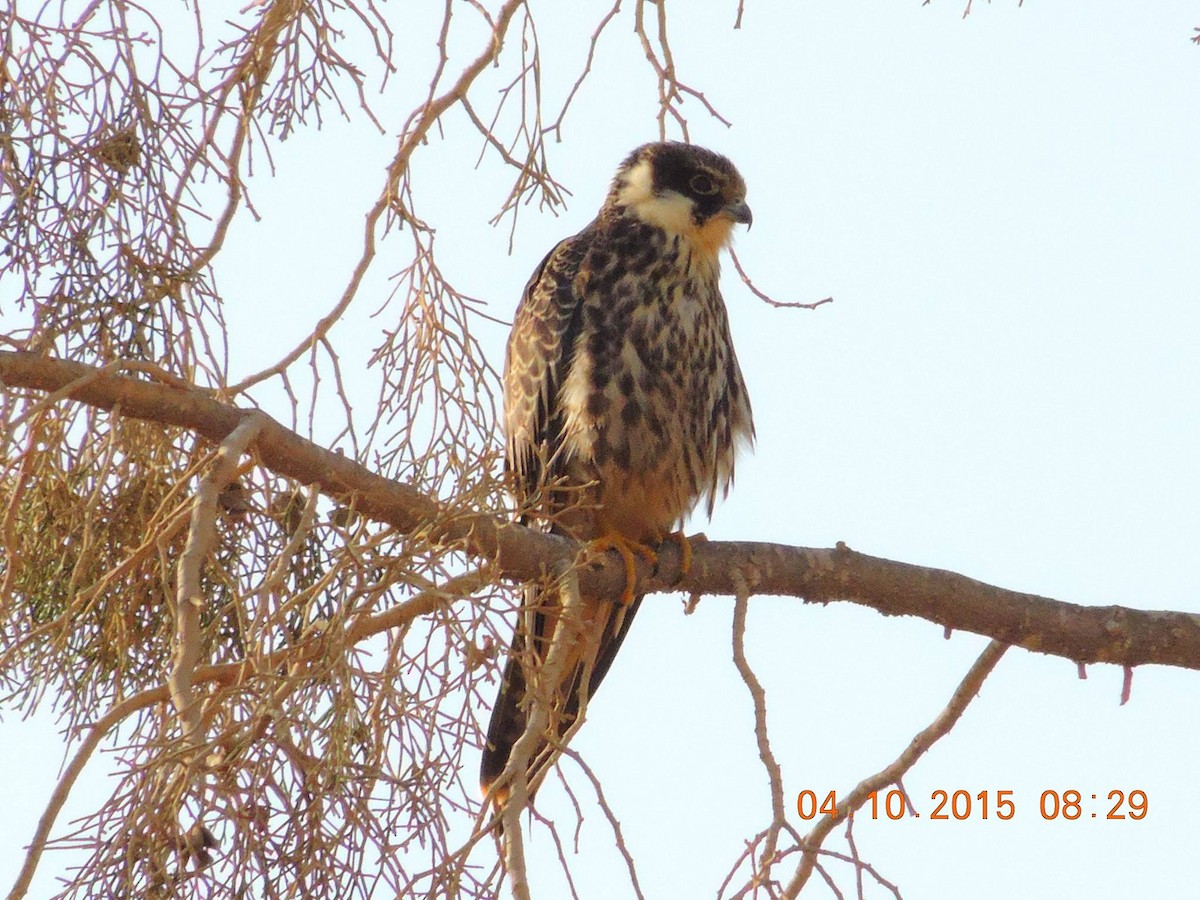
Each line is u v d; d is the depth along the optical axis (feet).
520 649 31.50
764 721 25.38
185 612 21.91
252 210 27.99
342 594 22.89
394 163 28.02
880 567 33.65
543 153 28.27
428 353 29.25
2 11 26.43
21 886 19.43
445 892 19.94
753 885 21.56
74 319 26.91
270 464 26.78
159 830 20.66
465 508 24.93
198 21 27.40
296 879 20.92
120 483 27.17
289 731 21.31
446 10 27.14
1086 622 33.78
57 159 26.66
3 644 26.55
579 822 21.27
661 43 28.04
